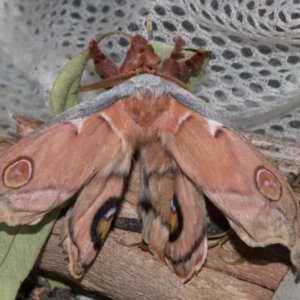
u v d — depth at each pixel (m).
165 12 0.63
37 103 0.65
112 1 0.64
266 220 0.52
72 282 0.59
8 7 0.64
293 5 0.59
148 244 0.54
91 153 0.53
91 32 0.64
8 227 0.55
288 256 0.55
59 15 0.64
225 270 0.55
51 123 0.53
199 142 0.53
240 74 0.63
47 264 0.57
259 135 0.60
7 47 0.65
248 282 0.55
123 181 0.54
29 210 0.52
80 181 0.53
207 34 0.62
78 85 0.58
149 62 0.55
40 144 0.53
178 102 0.54
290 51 0.62
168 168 0.54
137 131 0.54
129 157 0.54
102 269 0.56
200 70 0.59
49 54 0.65
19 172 0.52
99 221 0.54
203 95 0.63
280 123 0.63
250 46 0.62
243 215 0.53
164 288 0.55
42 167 0.53
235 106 0.63
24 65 0.65
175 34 0.63
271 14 0.60
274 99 0.63
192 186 0.54
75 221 0.54
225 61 0.63
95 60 0.57
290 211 0.52
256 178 0.53
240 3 0.60
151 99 0.54
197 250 0.54
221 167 0.53
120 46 0.64
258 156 0.53
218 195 0.53
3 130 0.64
